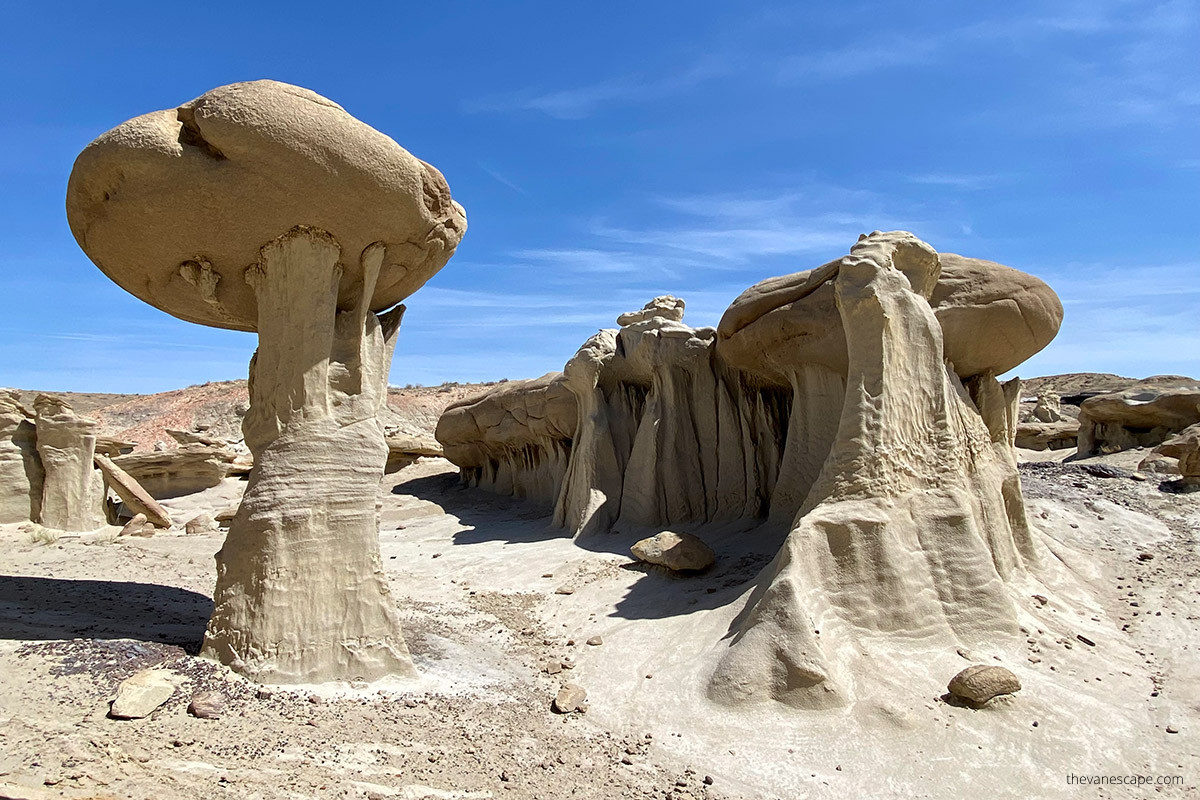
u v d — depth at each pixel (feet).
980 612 25.39
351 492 23.77
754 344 37.37
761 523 40.47
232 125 19.83
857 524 25.77
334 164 21.31
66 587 31.27
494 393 70.38
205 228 22.70
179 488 77.92
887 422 27.20
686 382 46.73
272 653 21.54
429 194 24.56
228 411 149.79
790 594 23.61
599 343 51.80
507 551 45.70
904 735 19.93
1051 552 33.65
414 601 35.29
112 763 14.88
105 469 56.75
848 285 28.60
